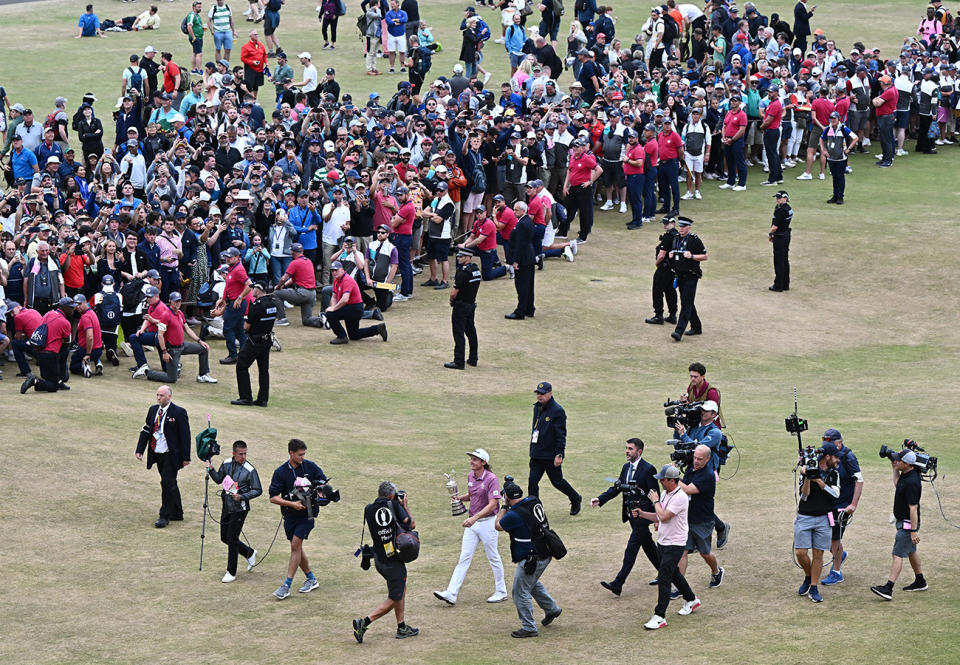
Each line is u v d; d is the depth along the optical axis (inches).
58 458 2832.2
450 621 2188.7
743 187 5841.5
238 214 4020.7
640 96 5590.6
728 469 2933.1
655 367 3924.7
